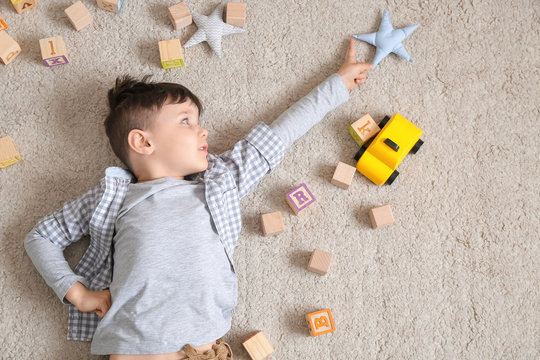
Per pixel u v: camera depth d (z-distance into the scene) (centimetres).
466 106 144
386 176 133
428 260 135
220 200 120
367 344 129
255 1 146
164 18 143
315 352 128
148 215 115
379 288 133
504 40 148
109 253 121
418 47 146
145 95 119
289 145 132
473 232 137
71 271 117
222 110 140
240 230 131
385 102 143
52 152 134
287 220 135
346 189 137
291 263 132
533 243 138
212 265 115
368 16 148
